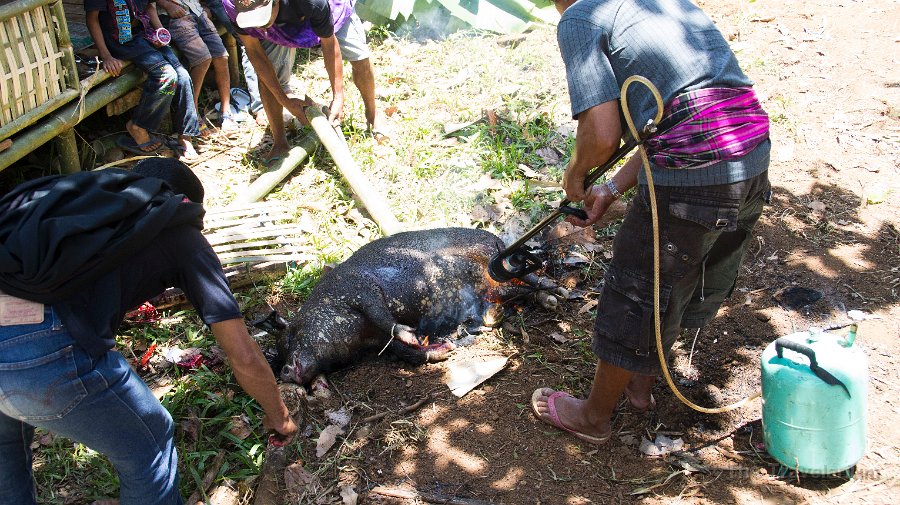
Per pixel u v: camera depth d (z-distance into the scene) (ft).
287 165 17.88
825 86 20.01
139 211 7.79
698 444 10.91
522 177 17.43
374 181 17.66
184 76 18.56
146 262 7.91
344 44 17.94
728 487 10.18
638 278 9.47
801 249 14.56
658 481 10.36
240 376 8.56
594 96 8.91
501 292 13.48
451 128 19.22
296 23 17.22
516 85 21.04
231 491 10.62
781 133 18.16
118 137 19.56
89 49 18.69
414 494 10.37
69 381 7.63
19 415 7.78
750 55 21.71
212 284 8.19
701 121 8.80
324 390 12.10
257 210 16.19
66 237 7.34
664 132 8.95
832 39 22.39
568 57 9.12
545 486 10.42
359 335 12.68
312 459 11.06
